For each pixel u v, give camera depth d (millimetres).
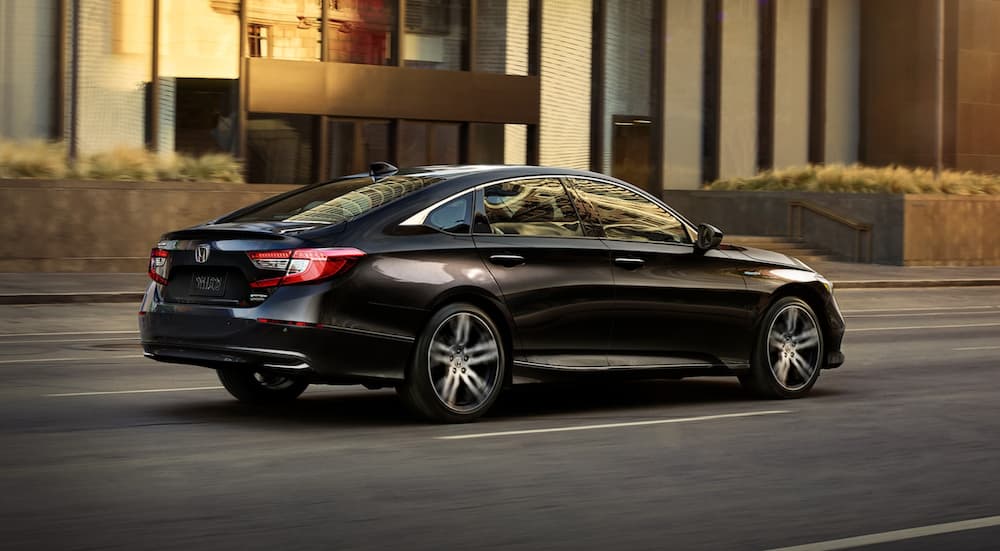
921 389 11742
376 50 34281
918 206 34656
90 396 10398
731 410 10227
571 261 9664
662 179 39875
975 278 31406
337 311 8625
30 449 7922
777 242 35719
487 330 9219
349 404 10156
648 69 39688
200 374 12000
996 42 43438
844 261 35562
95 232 25000
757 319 10703
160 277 9281
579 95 37938
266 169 32688
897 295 27328
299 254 8617
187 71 31578
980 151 43344
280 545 5699
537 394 11156
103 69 30484
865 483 7344
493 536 5953
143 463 7520
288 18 32906
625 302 9875
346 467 7516
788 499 6883
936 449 8500
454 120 34938
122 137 30766
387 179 9641
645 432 9031
